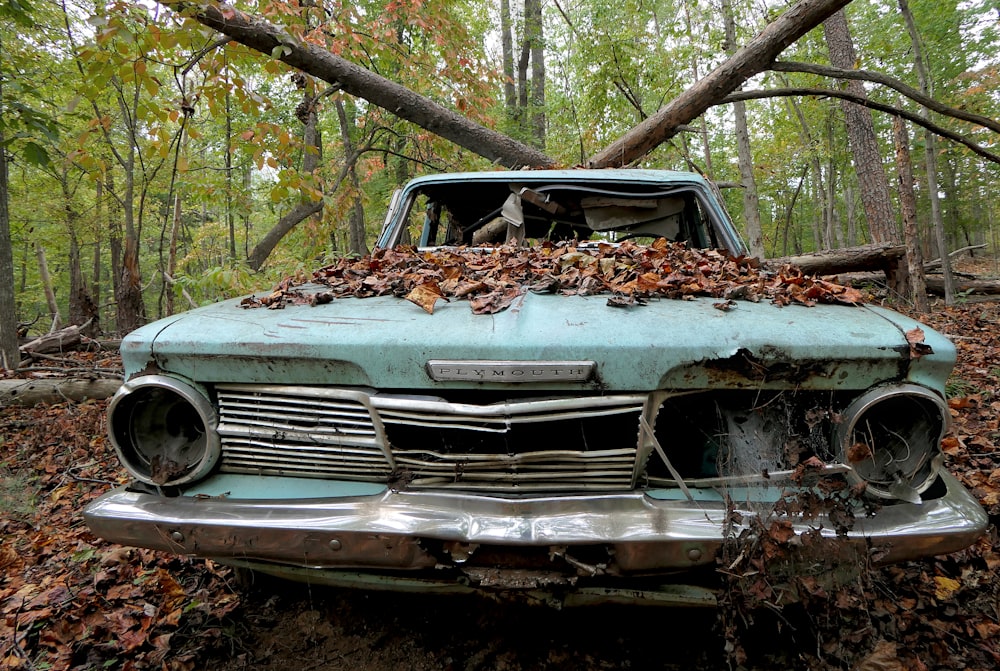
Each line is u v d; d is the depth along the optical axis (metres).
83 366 6.38
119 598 2.32
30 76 7.33
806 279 2.03
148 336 1.76
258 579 2.34
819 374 1.56
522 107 13.00
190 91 4.77
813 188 23.50
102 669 1.98
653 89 10.46
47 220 13.30
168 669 1.96
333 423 1.69
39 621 2.23
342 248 10.48
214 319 1.85
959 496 1.59
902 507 1.56
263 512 1.62
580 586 1.63
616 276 2.17
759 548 1.50
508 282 2.08
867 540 1.51
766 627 2.02
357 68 5.51
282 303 2.01
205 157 10.55
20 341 7.51
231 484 1.76
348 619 2.18
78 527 3.06
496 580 1.55
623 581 1.62
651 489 1.64
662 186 3.20
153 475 1.74
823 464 1.55
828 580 1.53
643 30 10.38
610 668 1.92
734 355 1.54
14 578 2.59
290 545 1.60
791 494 1.56
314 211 8.55
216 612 2.21
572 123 11.78
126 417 1.75
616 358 1.56
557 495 1.61
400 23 7.87
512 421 1.56
